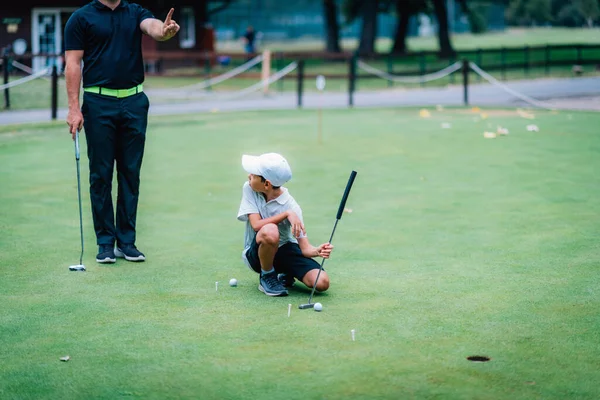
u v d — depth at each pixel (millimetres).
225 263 7289
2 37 36344
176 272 6996
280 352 5133
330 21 48281
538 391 4562
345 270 7031
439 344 5262
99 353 5133
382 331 5496
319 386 4633
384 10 52844
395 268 7082
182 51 40188
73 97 7172
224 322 5695
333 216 9195
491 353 5109
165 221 8984
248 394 4531
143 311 5949
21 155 13688
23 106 21844
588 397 4488
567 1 93438
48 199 10125
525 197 10156
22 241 8039
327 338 5367
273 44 79062
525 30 99250
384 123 18703
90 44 7195
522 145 14664
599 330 5504
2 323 5688
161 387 4633
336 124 18562
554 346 5223
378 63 44312
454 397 4496
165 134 16781
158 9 37875
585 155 13422
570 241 7973
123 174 7418
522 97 25297
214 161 13234
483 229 8516
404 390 4582
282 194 6445
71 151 14172
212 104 24016
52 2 36156
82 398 4500
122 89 7273
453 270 7008
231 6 91125
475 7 93375
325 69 40469
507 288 6473
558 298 6203
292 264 6359
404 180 11430
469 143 15031
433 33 100125
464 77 23812
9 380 4734
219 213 9406
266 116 20516
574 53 51000
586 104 23250
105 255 7262
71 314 5879
